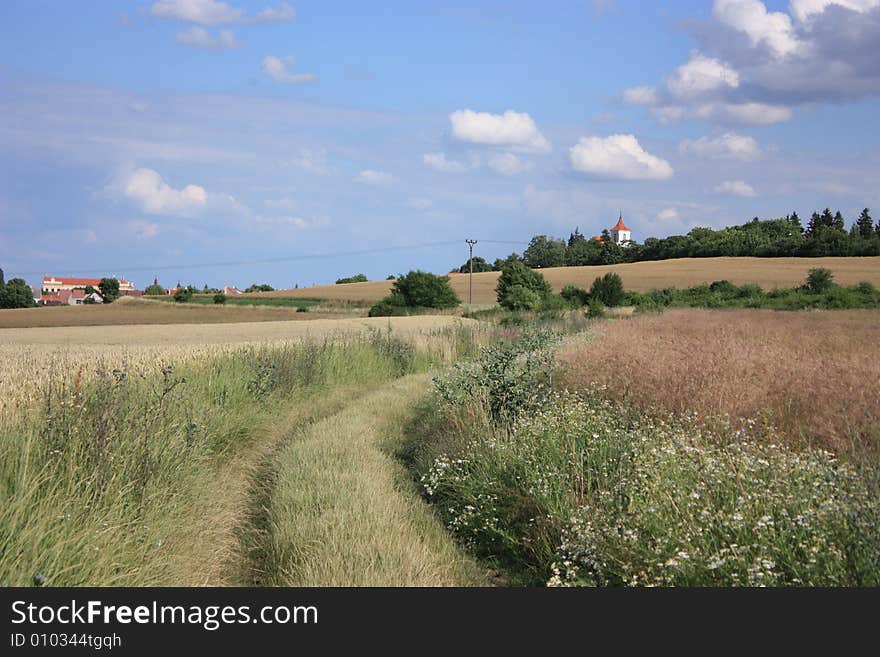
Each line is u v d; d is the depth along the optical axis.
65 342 37.44
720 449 7.75
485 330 31.12
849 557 5.27
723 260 129.50
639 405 10.78
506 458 8.95
